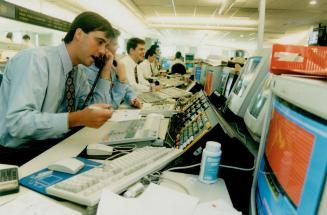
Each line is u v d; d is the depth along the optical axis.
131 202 0.62
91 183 0.67
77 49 1.25
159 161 0.86
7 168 0.78
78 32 1.21
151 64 6.28
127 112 1.72
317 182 0.35
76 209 0.63
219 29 11.59
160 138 1.13
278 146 0.56
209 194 0.73
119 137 1.13
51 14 8.77
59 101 1.32
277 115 0.61
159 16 10.26
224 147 0.83
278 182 0.51
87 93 1.61
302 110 0.44
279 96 0.59
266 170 0.62
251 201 0.66
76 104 1.57
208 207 0.65
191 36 16.34
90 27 1.20
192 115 1.33
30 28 10.45
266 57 1.09
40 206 0.61
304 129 0.42
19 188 0.69
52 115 1.01
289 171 0.46
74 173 0.77
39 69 1.12
